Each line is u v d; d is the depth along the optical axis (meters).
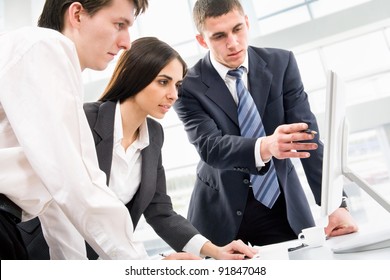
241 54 1.34
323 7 3.24
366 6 2.97
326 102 0.71
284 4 3.33
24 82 0.57
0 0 3.59
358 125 2.98
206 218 1.36
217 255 0.95
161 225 1.11
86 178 0.58
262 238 1.32
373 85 3.10
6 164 0.58
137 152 1.13
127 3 0.74
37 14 3.55
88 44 0.74
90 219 0.59
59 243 0.83
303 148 0.88
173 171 3.47
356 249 0.72
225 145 1.17
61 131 0.57
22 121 0.56
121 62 1.10
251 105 1.32
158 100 1.11
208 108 1.35
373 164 3.00
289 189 1.27
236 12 1.31
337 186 0.80
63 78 0.58
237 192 1.28
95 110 1.05
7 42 0.60
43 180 0.58
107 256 0.62
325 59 3.21
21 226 0.87
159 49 1.11
